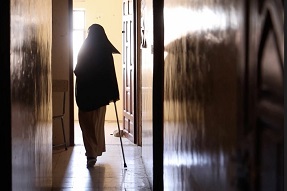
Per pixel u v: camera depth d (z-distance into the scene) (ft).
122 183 13.08
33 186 8.39
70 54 19.42
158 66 11.50
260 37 3.27
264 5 3.19
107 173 14.38
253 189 3.49
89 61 14.99
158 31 11.43
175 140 8.16
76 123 27.94
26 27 7.55
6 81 6.17
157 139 11.66
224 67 4.37
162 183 11.57
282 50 2.86
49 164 11.71
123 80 22.61
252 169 3.51
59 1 19.29
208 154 5.19
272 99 3.05
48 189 11.34
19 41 6.87
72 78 19.48
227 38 4.23
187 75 6.66
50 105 12.13
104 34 15.23
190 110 6.41
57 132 19.26
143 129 15.87
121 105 28.66
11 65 6.23
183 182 7.13
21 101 7.07
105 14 28.73
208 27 5.10
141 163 15.94
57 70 19.33
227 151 4.30
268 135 3.14
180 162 7.47
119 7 28.73
